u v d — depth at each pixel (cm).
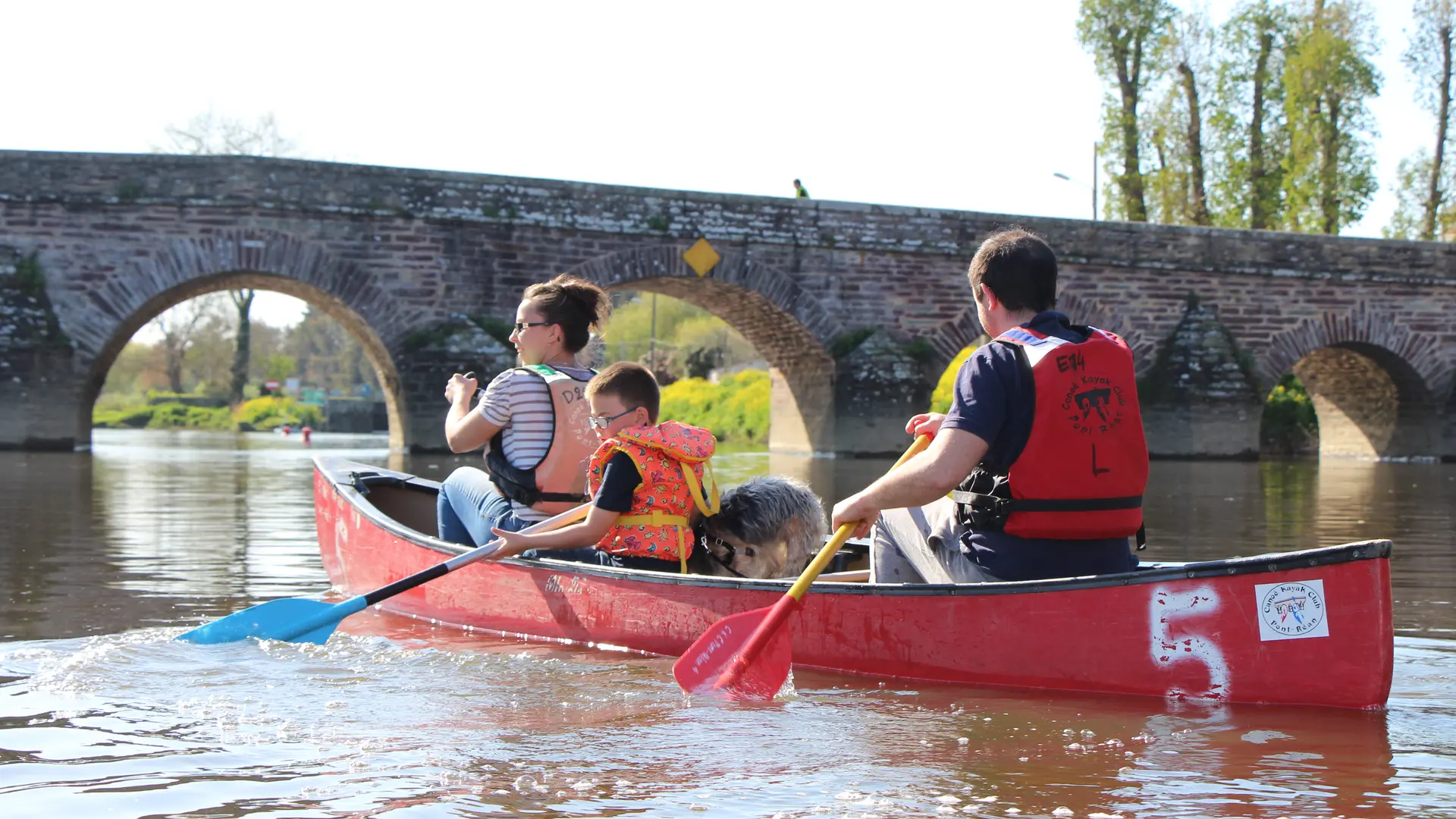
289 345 9188
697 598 439
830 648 428
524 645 481
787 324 2397
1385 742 333
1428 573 712
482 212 2136
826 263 2336
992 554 401
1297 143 3175
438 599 532
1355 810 277
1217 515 1120
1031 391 381
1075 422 383
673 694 390
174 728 340
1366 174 3244
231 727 341
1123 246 2461
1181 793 288
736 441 3634
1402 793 289
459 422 540
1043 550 395
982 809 276
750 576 499
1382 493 1437
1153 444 2472
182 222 2009
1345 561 355
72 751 316
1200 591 372
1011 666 396
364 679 406
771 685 392
